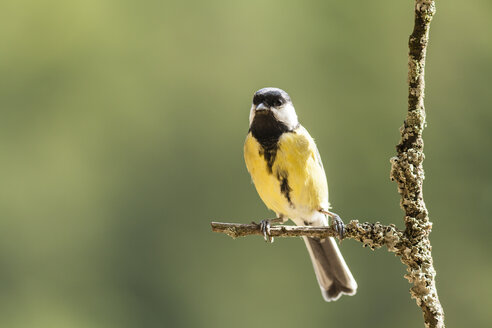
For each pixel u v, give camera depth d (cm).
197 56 1761
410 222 427
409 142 421
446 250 1402
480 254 1388
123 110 1755
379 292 1397
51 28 1809
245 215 1605
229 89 1723
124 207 1678
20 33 1814
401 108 1553
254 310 1502
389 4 1622
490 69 1515
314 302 1470
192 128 1711
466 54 1530
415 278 421
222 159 1673
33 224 1706
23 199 1727
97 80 1784
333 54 1638
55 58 1800
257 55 1719
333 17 1666
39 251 1694
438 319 414
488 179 1417
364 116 1564
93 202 1700
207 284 1554
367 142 1534
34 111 1786
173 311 1555
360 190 1491
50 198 1719
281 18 1716
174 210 1642
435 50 1538
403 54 1587
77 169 1733
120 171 1711
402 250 429
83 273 1644
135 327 1567
